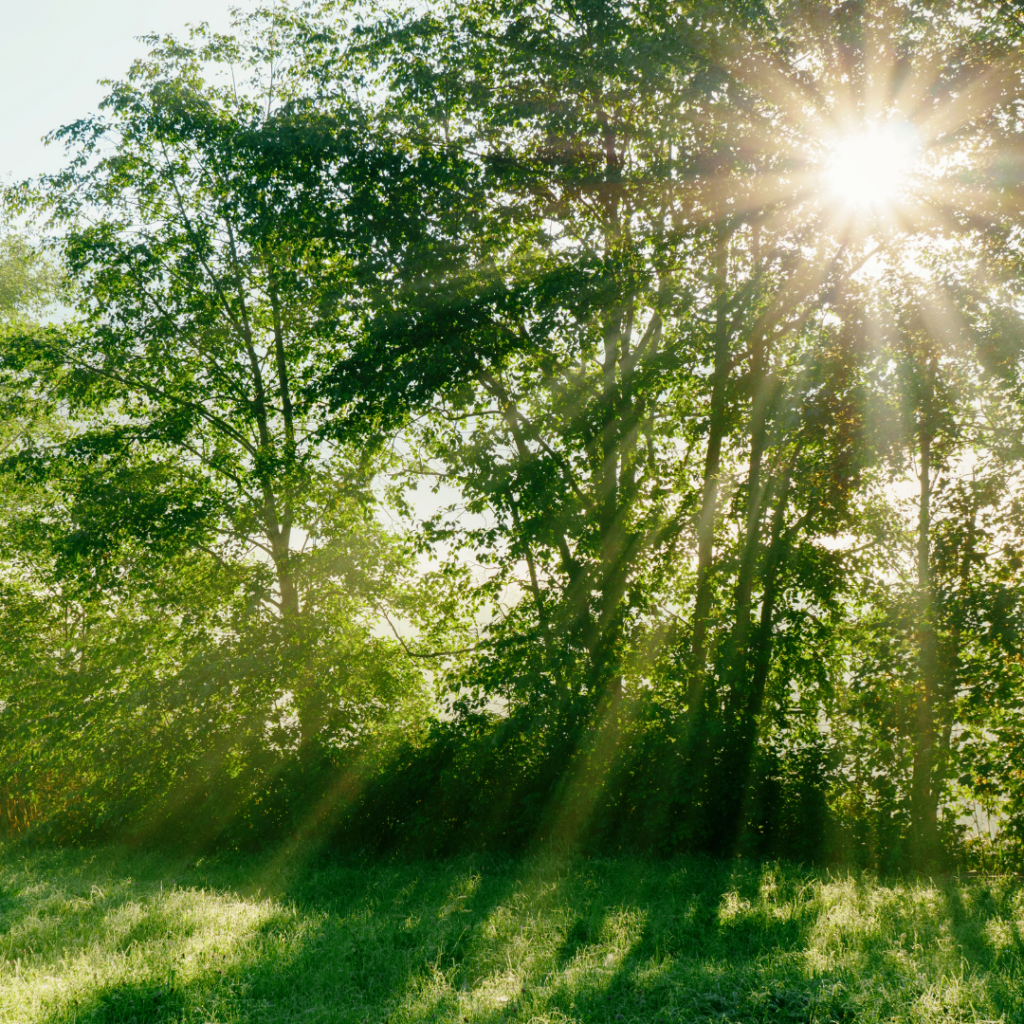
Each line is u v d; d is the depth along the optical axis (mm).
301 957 7355
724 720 13719
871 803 13234
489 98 15008
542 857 12250
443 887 10758
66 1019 5832
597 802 13281
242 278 17953
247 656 15578
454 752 14273
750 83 13281
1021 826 11734
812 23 13180
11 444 20922
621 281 14336
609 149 14953
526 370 15648
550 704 13633
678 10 13656
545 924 8422
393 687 16719
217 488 17766
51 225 17641
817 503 13648
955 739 11992
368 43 15914
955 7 12859
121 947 7953
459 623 17094
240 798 14969
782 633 14531
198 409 17766
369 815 14141
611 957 7266
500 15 15383
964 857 12539
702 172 13312
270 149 14977
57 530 17172
